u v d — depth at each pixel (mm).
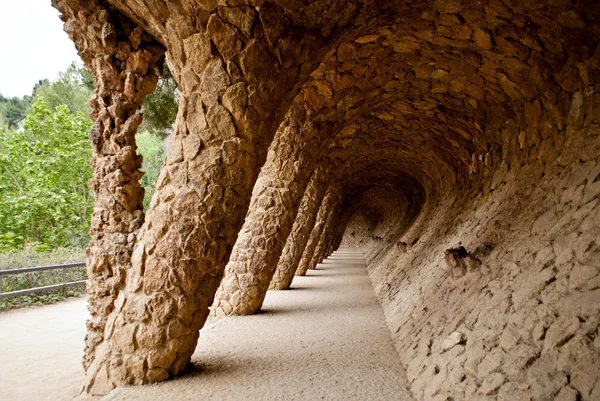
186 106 4039
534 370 2771
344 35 4531
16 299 9312
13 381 4633
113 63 4125
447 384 3482
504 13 4383
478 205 7359
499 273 4434
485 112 6805
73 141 16062
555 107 5105
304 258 14461
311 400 3785
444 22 4770
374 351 5398
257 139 4137
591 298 2883
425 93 7004
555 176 4770
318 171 11023
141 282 4176
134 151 4328
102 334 4328
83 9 3891
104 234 4312
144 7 3688
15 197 14734
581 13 3994
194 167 4066
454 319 4508
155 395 3893
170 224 4102
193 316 4277
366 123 9156
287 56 3988
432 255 8234
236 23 3654
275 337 6117
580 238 3523
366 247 31453
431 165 11727
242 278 7793
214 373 4512
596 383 2311
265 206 7910
